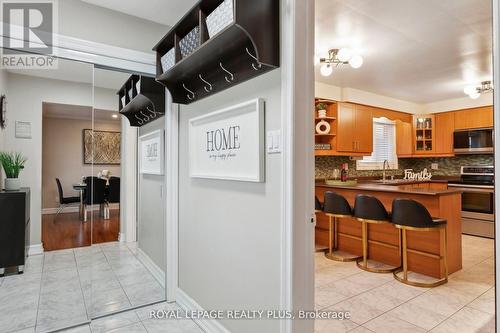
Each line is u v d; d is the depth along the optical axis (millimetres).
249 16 1407
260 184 1642
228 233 1908
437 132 5758
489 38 2986
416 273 3215
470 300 2568
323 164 4984
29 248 2236
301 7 1482
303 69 1484
